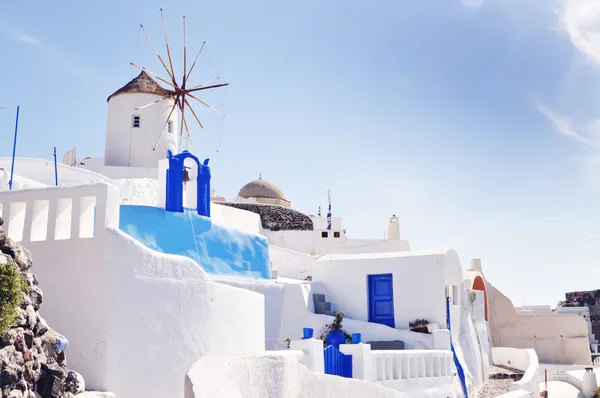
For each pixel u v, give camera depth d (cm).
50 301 1341
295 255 3061
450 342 2359
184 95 3541
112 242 1334
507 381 2839
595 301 5053
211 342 1480
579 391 3328
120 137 3531
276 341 2211
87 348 1299
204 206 2250
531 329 4044
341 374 1770
